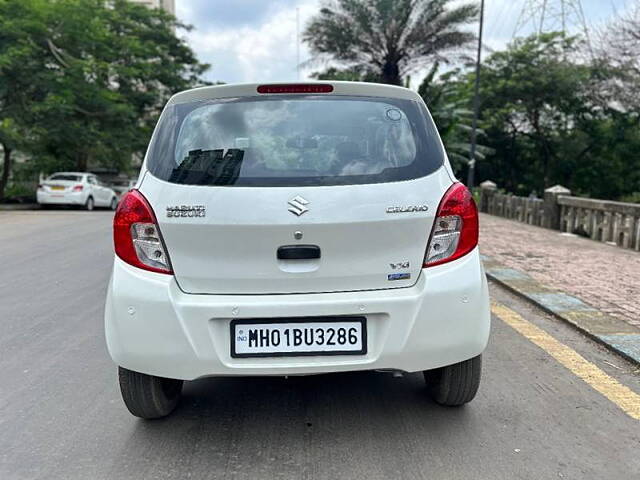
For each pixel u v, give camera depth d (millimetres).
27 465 2896
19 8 20984
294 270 2828
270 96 3107
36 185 30984
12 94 21859
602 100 31203
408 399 3648
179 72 34312
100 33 23797
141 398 3178
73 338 4902
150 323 2812
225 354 2830
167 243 2848
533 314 5691
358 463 2891
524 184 38406
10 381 3973
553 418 3385
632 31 25609
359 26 25266
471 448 3031
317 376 4039
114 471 2838
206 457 2967
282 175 2871
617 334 4832
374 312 2830
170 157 2965
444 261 2922
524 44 33750
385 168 2926
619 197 34875
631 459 2928
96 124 25578
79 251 9680
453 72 28422
